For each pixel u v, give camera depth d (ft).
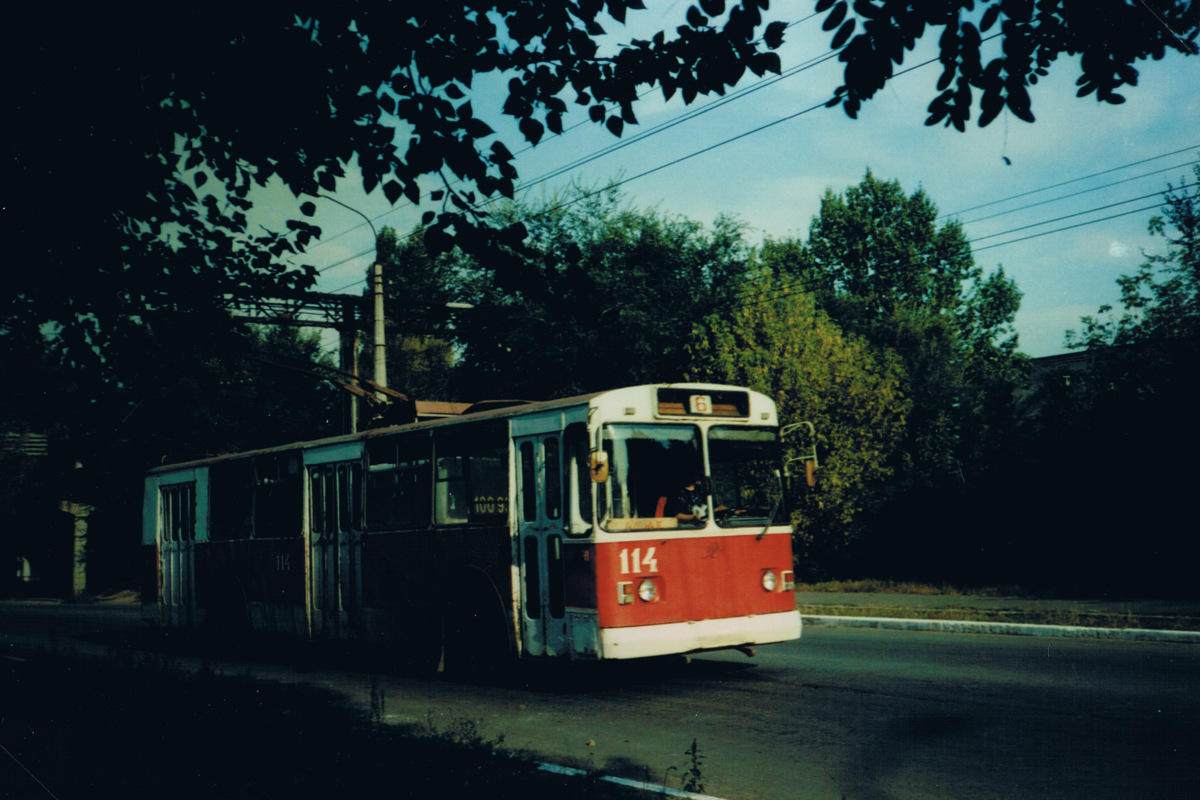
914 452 98.22
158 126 20.66
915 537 81.20
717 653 41.37
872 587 71.51
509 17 19.20
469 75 19.54
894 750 22.41
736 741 24.14
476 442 36.01
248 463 51.21
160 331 27.99
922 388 101.19
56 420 30.63
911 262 158.51
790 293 84.74
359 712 29.07
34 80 18.67
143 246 25.59
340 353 83.20
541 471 32.96
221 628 52.54
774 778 20.38
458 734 24.12
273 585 48.16
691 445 32.91
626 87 19.92
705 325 92.12
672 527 31.68
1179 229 60.70
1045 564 71.20
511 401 41.29
